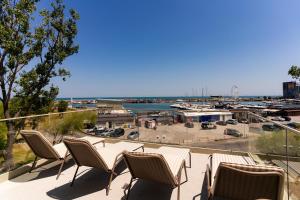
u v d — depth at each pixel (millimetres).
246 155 3936
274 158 2715
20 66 7426
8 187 2516
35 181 2705
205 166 3348
